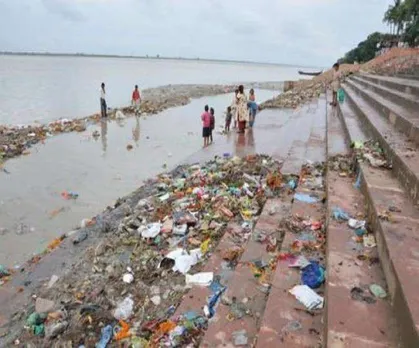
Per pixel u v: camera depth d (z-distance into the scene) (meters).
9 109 23.80
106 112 22.42
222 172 9.03
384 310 2.90
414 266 2.98
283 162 9.02
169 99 32.06
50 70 75.88
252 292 4.03
